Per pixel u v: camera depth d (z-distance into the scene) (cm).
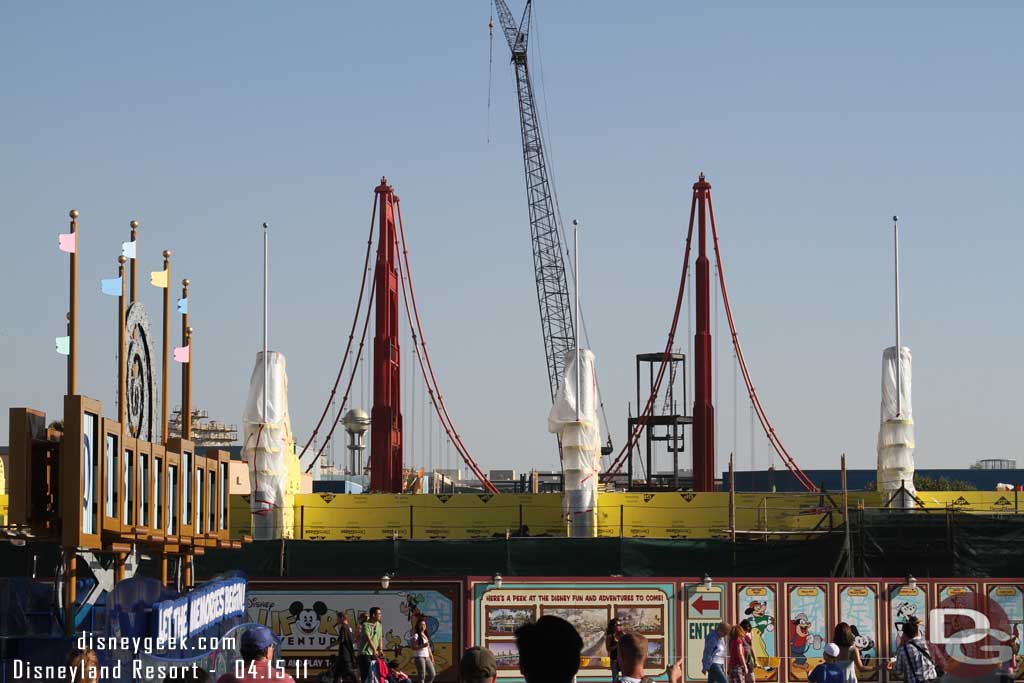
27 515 3888
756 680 6525
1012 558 7856
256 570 7688
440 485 17762
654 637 6450
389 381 11444
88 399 3928
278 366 9156
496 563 7756
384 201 11712
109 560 4684
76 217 4203
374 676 5844
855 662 4512
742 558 7825
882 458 9681
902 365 9712
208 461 5497
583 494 8981
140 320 4819
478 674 2022
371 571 7719
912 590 6631
